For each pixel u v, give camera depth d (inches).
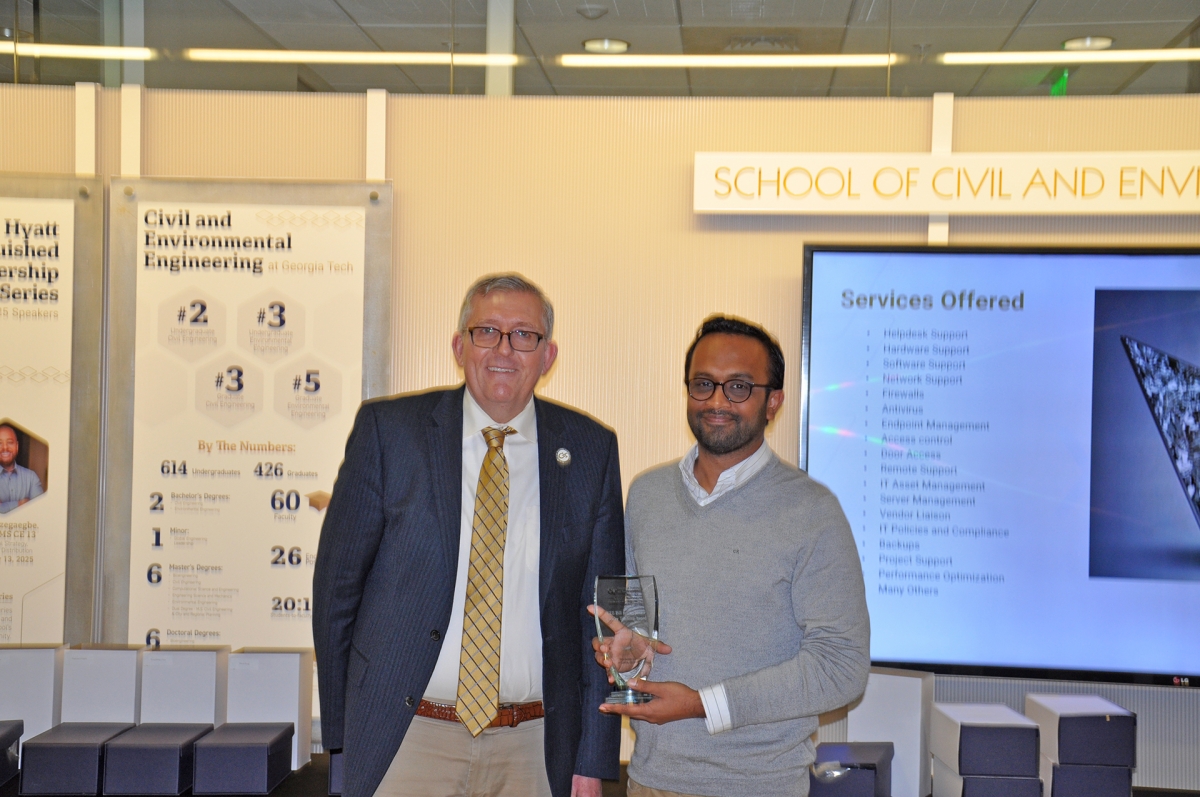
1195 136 112.2
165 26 123.0
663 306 117.3
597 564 74.1
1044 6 115.5
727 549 67.8
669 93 118.4
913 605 108.4
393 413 73.5
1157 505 105.4
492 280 73.7
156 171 120.3
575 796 73.5
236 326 116.2
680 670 66.9
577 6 119.8
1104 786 94.3
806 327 109.7
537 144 118.5
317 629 72.0
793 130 116.4
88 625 115.1
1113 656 105.6
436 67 120.8
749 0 118.3
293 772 105.8
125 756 96.7
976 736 94.7
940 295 108.3
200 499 115.9
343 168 119.9
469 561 70.3
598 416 117.8
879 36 117.3
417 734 69.4
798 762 66.9
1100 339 106.3
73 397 116.0
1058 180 108.5
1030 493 107.0
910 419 108.7
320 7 122.3
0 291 116.0
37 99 120.3
